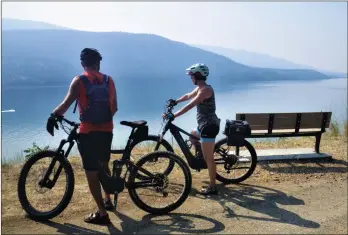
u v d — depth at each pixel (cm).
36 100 15788
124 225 414
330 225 425
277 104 9744
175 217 439
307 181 583
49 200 468
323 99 13012
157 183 448
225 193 524
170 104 541
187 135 536
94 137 403
